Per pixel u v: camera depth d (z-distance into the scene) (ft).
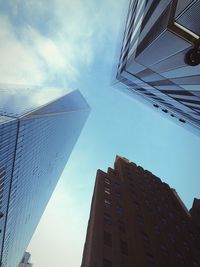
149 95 127.54
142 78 94.94
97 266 87.81
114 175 202.08
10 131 196.95
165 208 178.60
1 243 258.57
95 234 105.81
